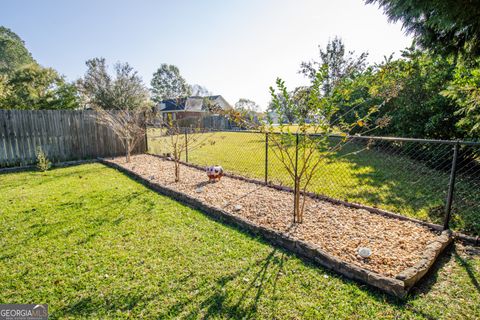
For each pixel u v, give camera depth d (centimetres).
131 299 190
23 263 237
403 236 270
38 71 1798
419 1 268
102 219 333
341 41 1085
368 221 309
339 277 212
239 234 290
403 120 686
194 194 420
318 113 271
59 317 174
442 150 582
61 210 366
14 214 353
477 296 189
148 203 394
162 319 171
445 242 253
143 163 720
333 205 365
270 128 305
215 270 223
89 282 210
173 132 620
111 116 815
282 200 387
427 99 624
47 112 762
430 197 396
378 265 217
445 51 361
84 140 830
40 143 756
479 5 243
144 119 828
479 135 432
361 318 169
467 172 520
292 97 299
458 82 394
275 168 639
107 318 173
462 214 328
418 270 202
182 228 306
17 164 721
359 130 884
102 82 2264
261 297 189
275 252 252
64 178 570
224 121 1803
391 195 409
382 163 655
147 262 236
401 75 647
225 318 171
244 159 777
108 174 609
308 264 231
